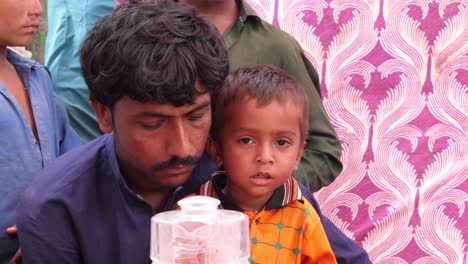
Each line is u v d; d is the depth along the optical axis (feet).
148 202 3.52
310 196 4.10
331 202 7.70
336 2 7.39
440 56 7.34
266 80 3.50
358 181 7.64
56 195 3.28
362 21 7.39
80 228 3.32
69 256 3.34
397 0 7.31
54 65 6.29
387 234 7.57
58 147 5.09
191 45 2.85
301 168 4.87
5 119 4.45
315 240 3.63
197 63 2.83
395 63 7.41
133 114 2.87
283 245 3.58
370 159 7.59
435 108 7.45
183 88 2.75
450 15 7.27
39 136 4.80
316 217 3.72
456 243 7.52
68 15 6.36
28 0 4.73
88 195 3.36
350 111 7.55
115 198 3.37
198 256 2.75
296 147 3.60
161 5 3.04
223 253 2.81
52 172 3.46
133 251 3.33
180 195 3.60
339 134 7.60
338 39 7.45
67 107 6.20
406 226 7.55
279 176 3.51
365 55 7.44
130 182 3.46
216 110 3.55
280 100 3.44
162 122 2.90
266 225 3.60
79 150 3.66
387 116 7.52
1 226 4.38
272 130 3.43
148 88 2.70
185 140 2.92
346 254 4.04
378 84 7.47
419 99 7.45
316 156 5.11
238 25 5.19
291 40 5.36
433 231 7.54
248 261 3.13
